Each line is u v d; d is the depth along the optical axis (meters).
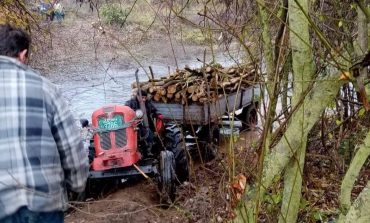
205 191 4.89
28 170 2.29
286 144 2.80
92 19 14.62
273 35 3.44
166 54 11.12
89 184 6.31
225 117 7.93
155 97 7.87
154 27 11.94
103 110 6.43
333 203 4.55
